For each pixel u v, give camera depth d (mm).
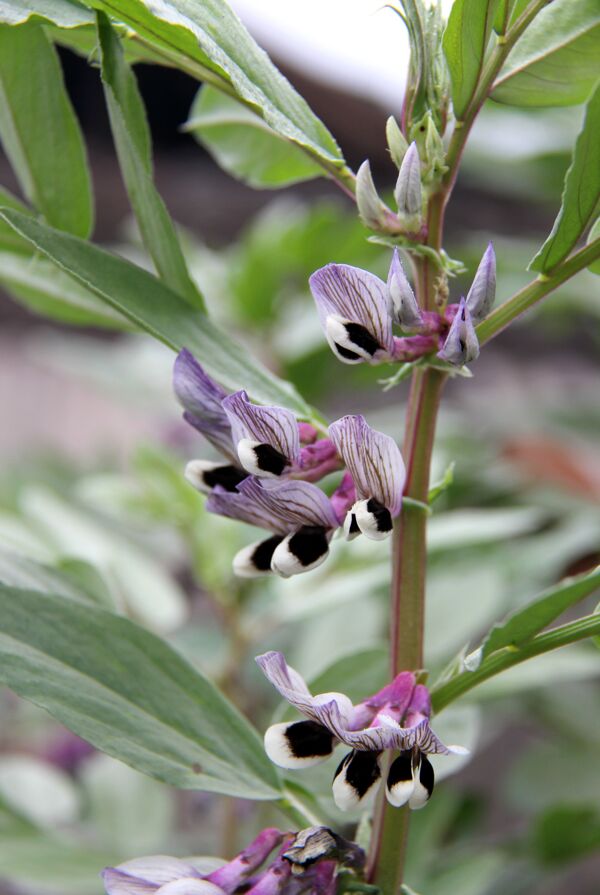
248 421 501
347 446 496
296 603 757
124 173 545
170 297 546
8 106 553
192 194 1360
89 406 1741
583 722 971
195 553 798
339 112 1137
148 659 543
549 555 863
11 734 1162
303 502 500
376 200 505
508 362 1460
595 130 498
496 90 550
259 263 955
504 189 1118
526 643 513
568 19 540
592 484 1015
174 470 793
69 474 1104
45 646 532
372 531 491
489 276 486
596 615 509
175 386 519
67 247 532
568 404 1153
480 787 1197
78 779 1018
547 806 835
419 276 516
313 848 506
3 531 655
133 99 530
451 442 1034
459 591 735
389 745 486
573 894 1159
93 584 601
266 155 614
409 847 764
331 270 495
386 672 592
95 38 567
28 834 690
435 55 507
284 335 986
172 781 530
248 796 540
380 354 501
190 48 530
